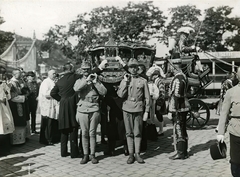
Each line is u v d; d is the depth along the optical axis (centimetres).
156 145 653
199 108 838
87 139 518
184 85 526
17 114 665
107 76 613
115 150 611
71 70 576
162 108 720
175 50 896
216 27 1892
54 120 711
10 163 523
